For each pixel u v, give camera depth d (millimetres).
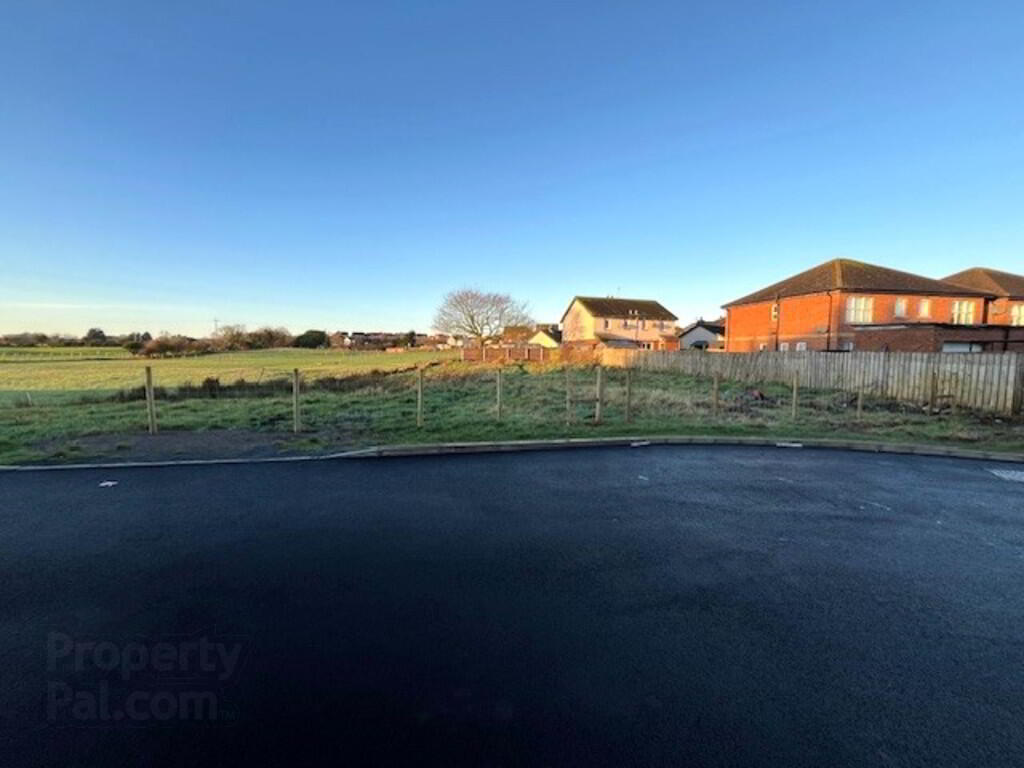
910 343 25719
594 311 62125
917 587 4090
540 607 3678
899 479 7504
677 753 2352
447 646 3178
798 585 4094
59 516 5562
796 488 6973
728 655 3127
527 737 2430
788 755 2359
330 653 3090
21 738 2412
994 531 5387
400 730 2465
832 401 16406
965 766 2324
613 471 7797
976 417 13258
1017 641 3350
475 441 9531
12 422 11672
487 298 61281
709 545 4910
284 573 4176
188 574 4148
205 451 8891
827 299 33594
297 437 10055
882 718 2615
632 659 3068
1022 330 25031
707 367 27234
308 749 2350
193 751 2336
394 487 6797
